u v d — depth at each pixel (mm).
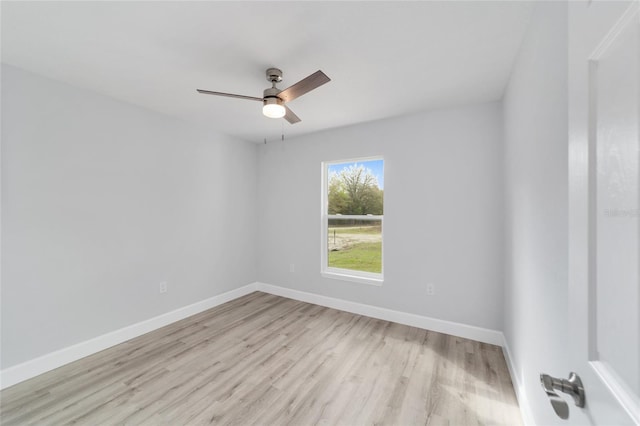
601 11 503
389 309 3061
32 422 1590
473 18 1479
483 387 1887
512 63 1912
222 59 1898
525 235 1611
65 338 2209
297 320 3062
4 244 1933
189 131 3213
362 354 2324
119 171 2570
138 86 2303
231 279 3781
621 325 444
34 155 2064
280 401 1759
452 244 2715
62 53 1826
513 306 1990
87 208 2355
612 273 471
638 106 402
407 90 2340
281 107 2027
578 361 590
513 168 1965
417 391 1849
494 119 2520
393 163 3021
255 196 4191
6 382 1903
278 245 3996
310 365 2158
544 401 1246
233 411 1676
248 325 2930
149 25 1553
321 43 1716
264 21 1521
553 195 1127
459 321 2680
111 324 2502
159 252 2908
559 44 1062
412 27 1562
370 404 1731
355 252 3451
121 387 1898
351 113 2881
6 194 1941
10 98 1955
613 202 468
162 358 2271
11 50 1785
